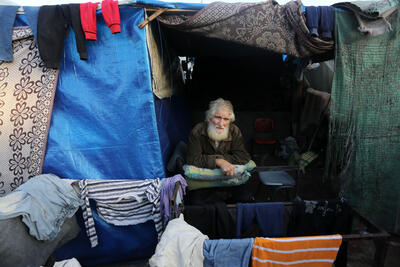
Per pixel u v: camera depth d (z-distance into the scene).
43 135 1.97
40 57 1.83
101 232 2.15
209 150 2.28
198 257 1.39
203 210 1.79
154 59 2.15
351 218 1.84
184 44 3.48
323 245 1.43
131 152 2.04
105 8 1.73
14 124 1.94
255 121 5.24
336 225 1.86
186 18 1.93
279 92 5.30
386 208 2.49
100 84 1.95
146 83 1.93
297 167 2.53
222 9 1.87
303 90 4.89
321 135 3.28
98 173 2.06
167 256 1.39
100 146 2.03
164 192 1.87
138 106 1.96
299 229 1.87
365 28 1.94
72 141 2.01
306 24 1.98
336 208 1.85
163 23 1.92
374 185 2.45
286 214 1.84
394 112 2.27
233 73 5.30
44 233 1.60
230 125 2.29
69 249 2.19
